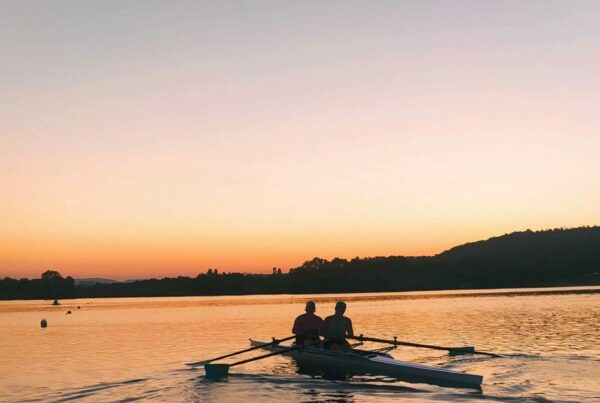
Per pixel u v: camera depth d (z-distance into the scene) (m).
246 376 15.35
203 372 16.23
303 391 13.27
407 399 12.25
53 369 17.44
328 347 18.34
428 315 41.38
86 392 13.59
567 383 13.46
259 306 71.81
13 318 51.53
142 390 13.70
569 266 191.38
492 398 12.07
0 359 20.22
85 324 40.41
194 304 88.31
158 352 21.52
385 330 28.88
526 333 25.62
